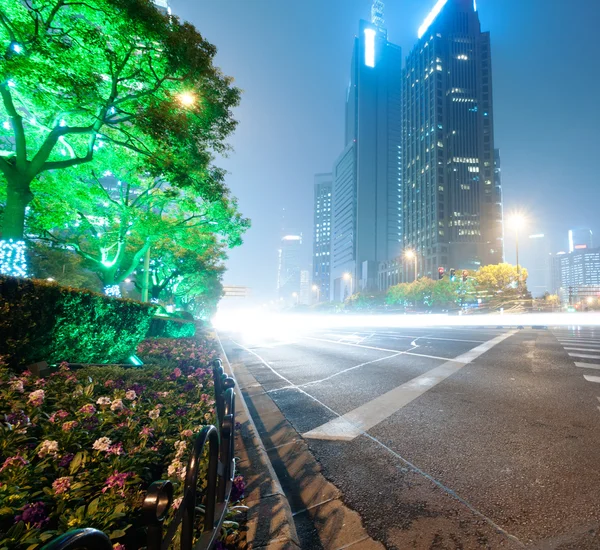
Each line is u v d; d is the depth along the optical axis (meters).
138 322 7.01
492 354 11.34
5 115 10.53
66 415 3.26
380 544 2.51
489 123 153.00
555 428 4.58
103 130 11.66
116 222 16.19
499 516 2.76
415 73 168.75
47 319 4.81
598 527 2.56
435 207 144.12
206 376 6.84
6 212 9.40
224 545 2.26
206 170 11.47
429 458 3.88
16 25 7.23
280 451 4.34
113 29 8.12
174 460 2.75
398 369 9.26
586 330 23.70
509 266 82.19
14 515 1.94
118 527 2.11
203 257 29.59
